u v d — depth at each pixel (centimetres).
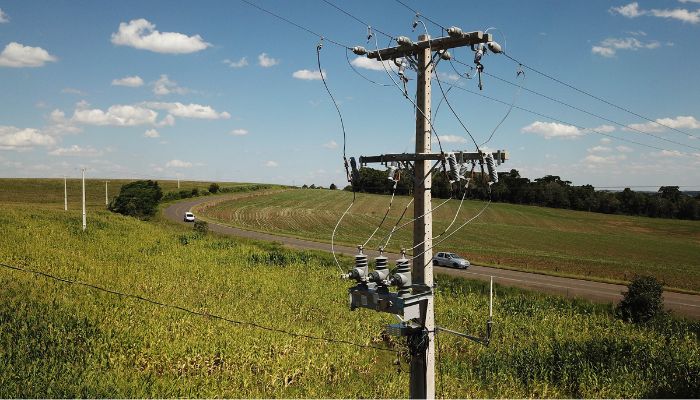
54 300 2517
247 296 3177
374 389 1947
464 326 2817
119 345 2067
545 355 2269
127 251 4316
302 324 2633
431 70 1208
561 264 5775
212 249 4922
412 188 1292
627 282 4550
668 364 2202
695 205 13125
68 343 2064
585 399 1933
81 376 1773
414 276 1176
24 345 1953
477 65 1177
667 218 13175
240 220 9744
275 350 2134
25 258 3559
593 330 2766
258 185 17125
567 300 3378
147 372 1906
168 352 2014
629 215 13375
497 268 5247
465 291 3666
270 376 1947
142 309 2502
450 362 2222
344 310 2967
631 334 2683
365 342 2438
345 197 14450
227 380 1905
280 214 10788
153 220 8569
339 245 6700
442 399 1847
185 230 6844
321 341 2280
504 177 14562
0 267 3120
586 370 2123
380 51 1240
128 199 8850
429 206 1173
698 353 2342
